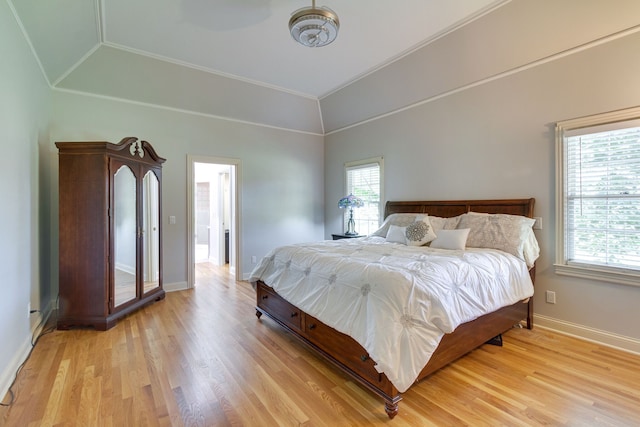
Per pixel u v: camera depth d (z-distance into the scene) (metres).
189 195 4.49
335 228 5.70
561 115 2.83
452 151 3.74
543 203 2.98
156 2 2.61
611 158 2.61
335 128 5.59
